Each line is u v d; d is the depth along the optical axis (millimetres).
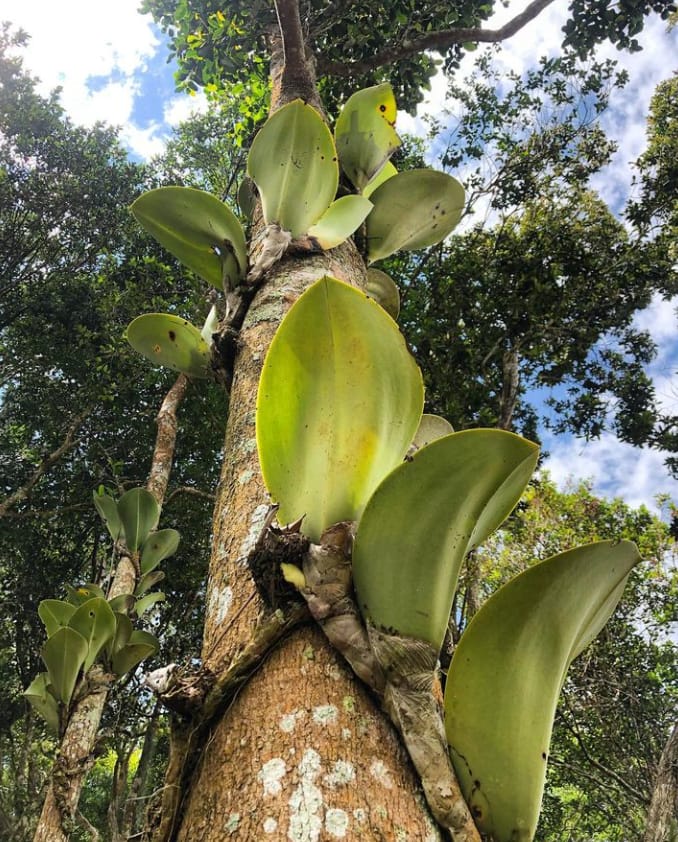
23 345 10641
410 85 6543
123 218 11734
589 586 896
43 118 11906
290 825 706
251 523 1119
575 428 10711
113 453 10539
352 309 958
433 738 785
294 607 875
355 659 826
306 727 788
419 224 1963
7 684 11742
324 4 4918
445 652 1214
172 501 10203
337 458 948
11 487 10695
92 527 10719
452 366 9141
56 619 3854
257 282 1568
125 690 7410
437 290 9602
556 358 10086
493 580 10305
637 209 9945
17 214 11461
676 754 5934
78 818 3709
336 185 1650
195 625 9984
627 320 10031
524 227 10055
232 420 1387
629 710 8297
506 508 941
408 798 745
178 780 816
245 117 7570
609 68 10312
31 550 10672
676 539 9242
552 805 10688
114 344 9922
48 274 11656
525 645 864
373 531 859
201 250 1646
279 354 980
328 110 6609
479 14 6164
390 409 962
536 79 10570
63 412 10695
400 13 5844
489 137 10781
